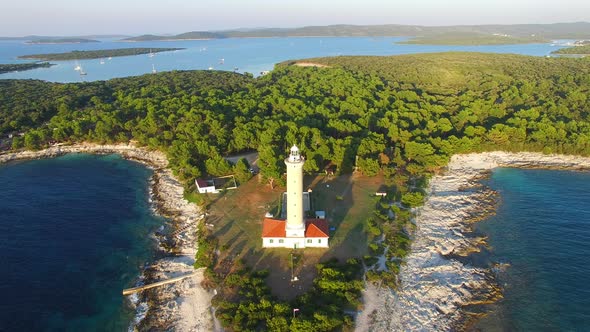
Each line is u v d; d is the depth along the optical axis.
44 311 65.81
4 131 151.00
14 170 125.81
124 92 198.62
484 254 77.25
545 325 60.31
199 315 62.53
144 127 139.50
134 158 134.25
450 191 103.06
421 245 78.81
